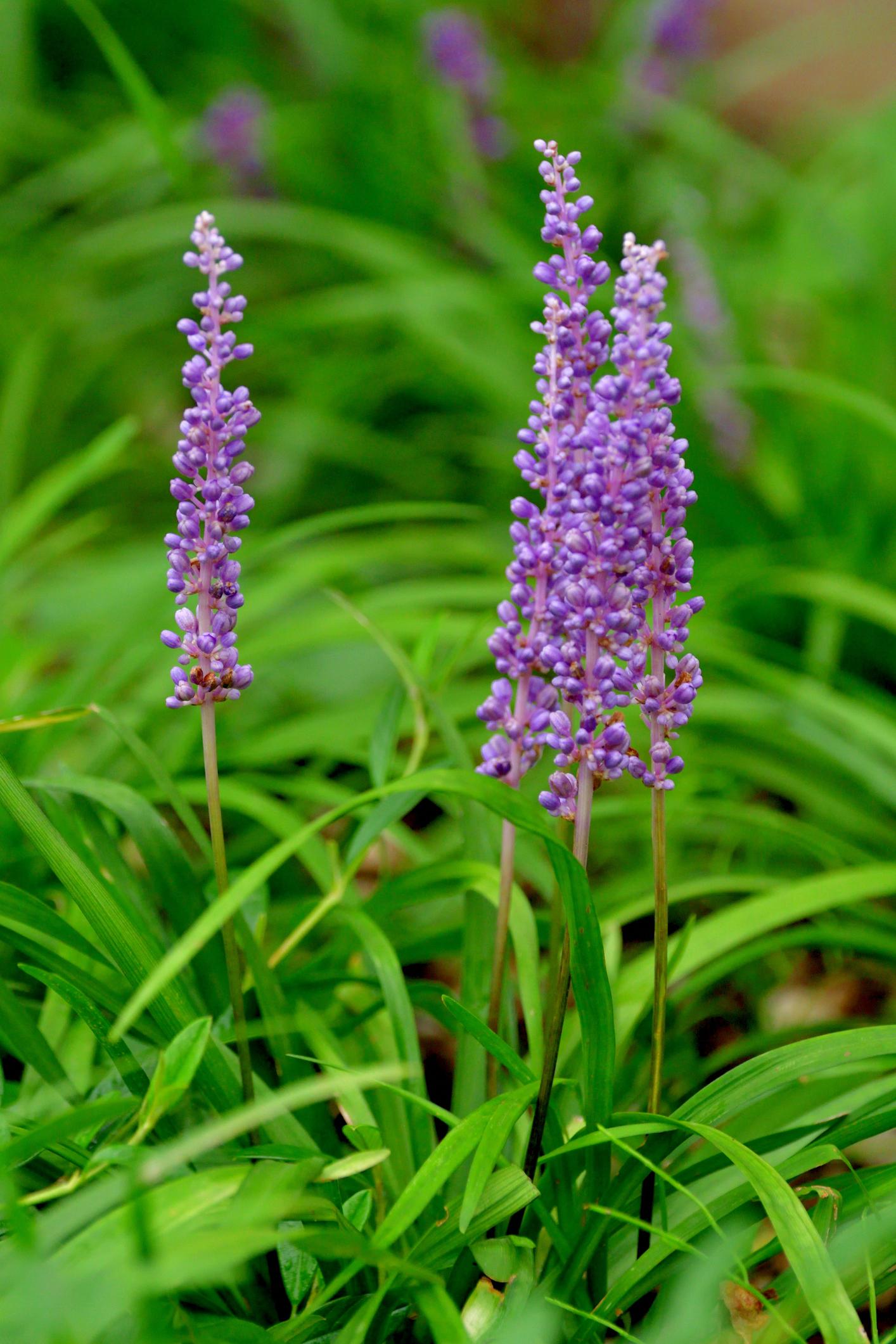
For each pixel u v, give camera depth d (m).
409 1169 2.21
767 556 4.61
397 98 6.88
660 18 7.16
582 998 1.78
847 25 8.81
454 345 5.45
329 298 6.88
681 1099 2.52
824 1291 1.58
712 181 6.93
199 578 1.79
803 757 4.04
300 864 3.77
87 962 2.50
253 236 7.57
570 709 2.07
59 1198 2.02
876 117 6.54
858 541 4.64
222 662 1.80
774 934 3.05
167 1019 1.93
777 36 8.29
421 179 6.79
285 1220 1.96
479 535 5.40
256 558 3.51
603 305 5.48
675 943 2.63
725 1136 1.77
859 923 3.46
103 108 8.37
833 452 4.90
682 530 1.76
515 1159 2.22
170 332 7.49
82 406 6.96
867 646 4.60
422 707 2.69
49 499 3.95
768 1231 2.49
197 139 6.79
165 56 8.62
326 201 7.14
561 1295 1.93
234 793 3.17
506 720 2.08
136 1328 1.72
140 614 3.73
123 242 6.53
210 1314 2.00
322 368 6.51
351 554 4.55
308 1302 2.00
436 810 4.38
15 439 4.91
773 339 5.62
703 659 4.05
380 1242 1.61
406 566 5.50
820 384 4.11
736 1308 1.99
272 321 5.91
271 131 6.79
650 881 3.64
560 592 1.96
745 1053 2.76
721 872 3.81
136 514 6.35
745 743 4.21
